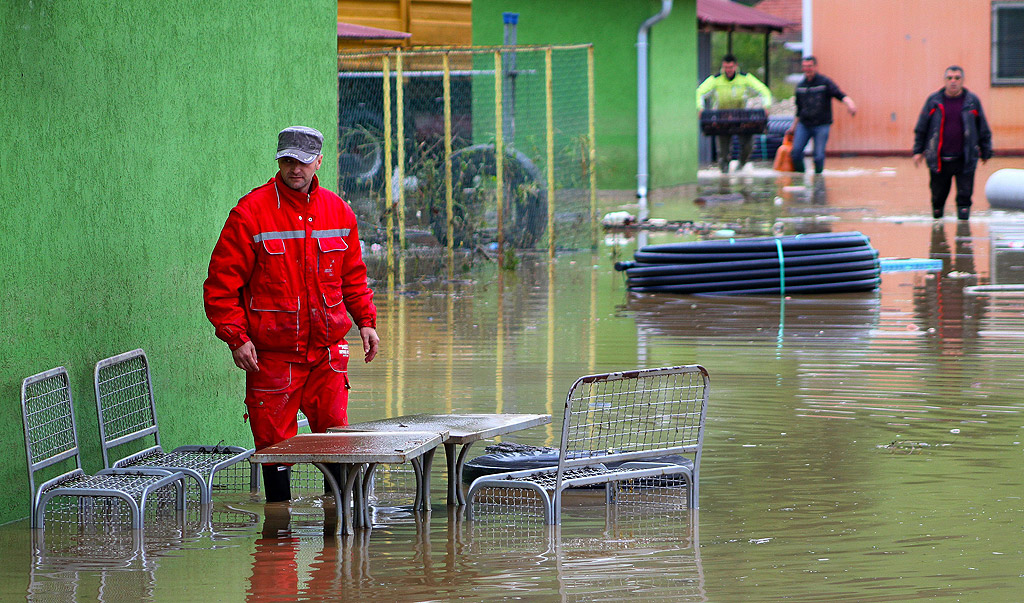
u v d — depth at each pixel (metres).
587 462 16.56
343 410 18.36
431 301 38.47
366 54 43.38
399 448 15.61
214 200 21.08
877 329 31.64
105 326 18.50
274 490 18.05
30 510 16.70
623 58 71.75
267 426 17.86
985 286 38.59
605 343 30.45
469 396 24.44
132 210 19.06
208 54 20.78
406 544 15.61
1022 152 97.44
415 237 48.09
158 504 18.03
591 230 52.16
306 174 17.47
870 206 63.78
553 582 13.97
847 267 38.47
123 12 18.75
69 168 17.70
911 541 15.25
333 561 14.94
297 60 23.30
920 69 99.75
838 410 22.72
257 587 14.02
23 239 16.86
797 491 17.59
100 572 14.62
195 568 14.74
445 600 13.48
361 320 18.52
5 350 16.61
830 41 101.62
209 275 17.56
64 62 17.53
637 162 72.38
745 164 91.88
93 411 18.25
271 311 17.64
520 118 63.34
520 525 16.41
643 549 15.15
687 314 34.88
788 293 38.62
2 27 16.39
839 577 13.97
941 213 56.88
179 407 20.30
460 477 17.75
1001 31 97.31
